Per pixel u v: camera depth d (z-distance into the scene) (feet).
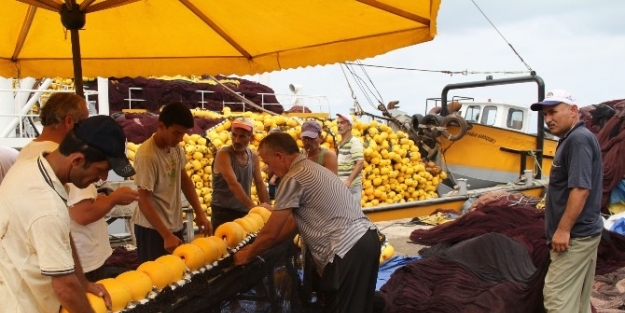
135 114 35.22
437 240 26.35
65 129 10.38
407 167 38.88
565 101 14.03
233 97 43.96
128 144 28.71
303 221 12.14
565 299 14.33
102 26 16.47
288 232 13.03
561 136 14.48
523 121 47.39
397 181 38.65
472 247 19.72
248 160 18.11
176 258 10.19
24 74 18.42
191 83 43.42
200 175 30.53
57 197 7.32
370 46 15.16
